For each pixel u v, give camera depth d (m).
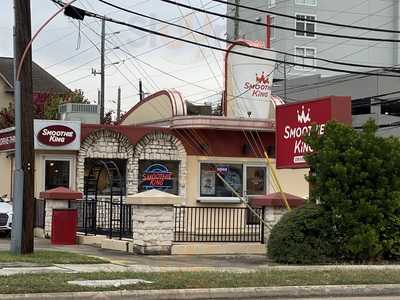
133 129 23.30
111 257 15.55
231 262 15.36
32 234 15.34
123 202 20.36
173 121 23.47
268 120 23.66
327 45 70.62
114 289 10.23
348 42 72.19
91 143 22.92
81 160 22.78
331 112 16.66
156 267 13.58
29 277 11.09
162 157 23.52
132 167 23.20
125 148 23.22
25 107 15.18
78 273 11.90
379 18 73.88
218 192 24.03
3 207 21.58
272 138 24.61
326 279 11.98
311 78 57.53
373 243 15.15
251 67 25.08
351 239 15.17
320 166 15.53
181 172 23.62
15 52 15.27
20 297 9.48
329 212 15.41
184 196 23.52
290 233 15.31
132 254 16.47
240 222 19.25
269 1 69.56
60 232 19.12
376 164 15.23
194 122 22.92
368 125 15.86
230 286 10.89
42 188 22.48
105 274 11.81
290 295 11.09
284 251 15.28
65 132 22.44
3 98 50.53
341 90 55.00
